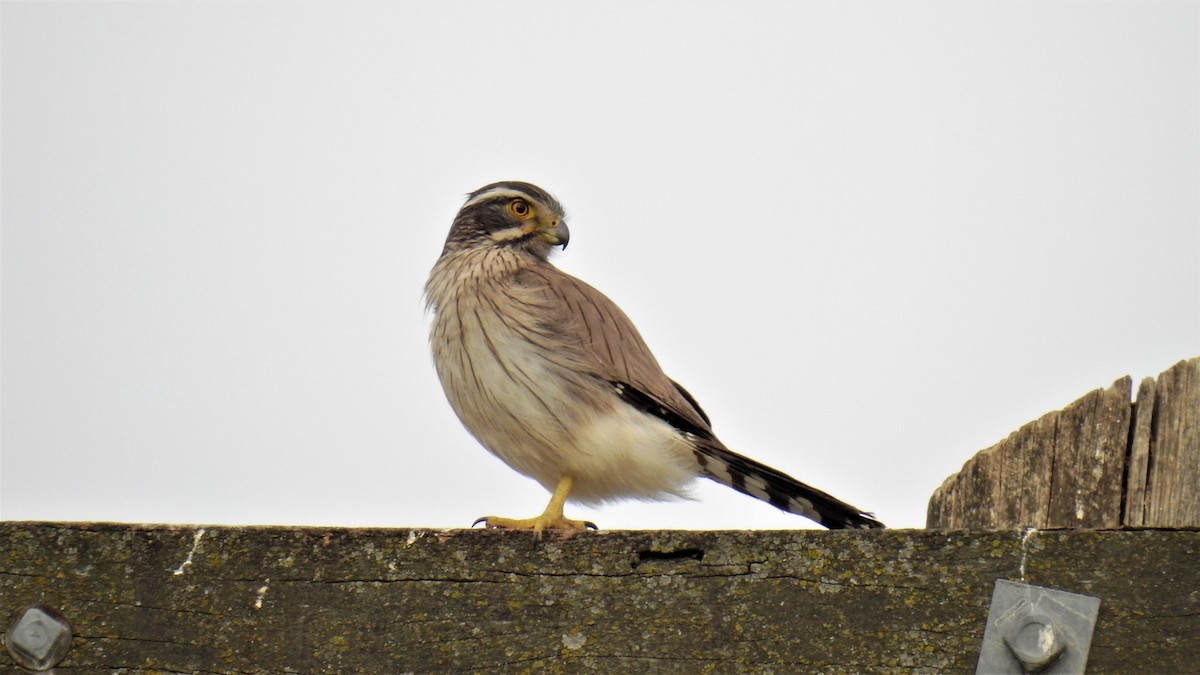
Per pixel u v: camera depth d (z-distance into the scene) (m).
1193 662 6.06
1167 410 6.91
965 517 7.20
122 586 6.84
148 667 6.71
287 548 6.84
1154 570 6.21
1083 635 6.15
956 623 6.27
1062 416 7.12
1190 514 6.75
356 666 6.63
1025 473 7.12
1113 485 6.96
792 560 6.50
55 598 6.83
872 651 6.30
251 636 6.72
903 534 6.45
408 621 6.68
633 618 6.53
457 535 6.79
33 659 6.74
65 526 6.93
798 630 6.39
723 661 6.40
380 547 6.80
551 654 6.54
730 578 6.52
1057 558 6.29
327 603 6.74
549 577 6.66
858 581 6.41
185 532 6.90
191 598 6.80
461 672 6.57
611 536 6.68
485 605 6.66
